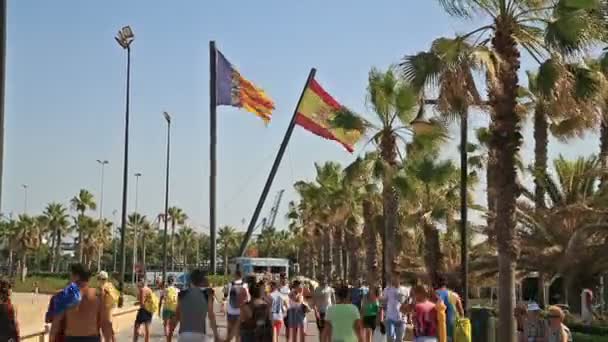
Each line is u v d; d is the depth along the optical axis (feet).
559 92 53.88
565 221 92.07
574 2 52.60
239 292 55.31
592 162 96.48
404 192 93.15
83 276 29.43
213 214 143.95
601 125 83.61
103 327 29.50
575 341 61.36
